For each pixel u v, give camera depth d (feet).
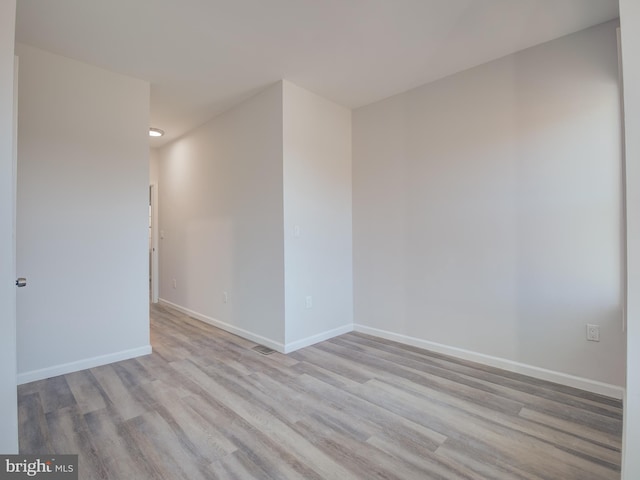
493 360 9.26
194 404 7.27
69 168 8.95
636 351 3.72
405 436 6.12
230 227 12.53
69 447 5.79
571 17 7.38
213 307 13.56
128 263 9.96
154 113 12.85
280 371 9.01
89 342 9.27
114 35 7.98
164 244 17.26
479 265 9.47
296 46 8.52
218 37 8.11
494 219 9.17
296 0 6.83
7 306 4.11
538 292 8.48
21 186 8.26
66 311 8.91
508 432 6.22
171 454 5.62
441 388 7.98
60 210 8.82
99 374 8.82
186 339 11.80
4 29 4.10
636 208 3.70
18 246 8.22
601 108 7.58
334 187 12.03
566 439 6.01
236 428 6.38
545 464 5.37
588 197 7.76
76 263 9.07
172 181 16.34
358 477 5.11
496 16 7.38
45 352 8.61
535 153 8.48
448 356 10.07
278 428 6.38
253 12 7.21
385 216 11.69
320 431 6.28
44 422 6.56
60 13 7.14
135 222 10.09
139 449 5.75
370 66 9.53
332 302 11.96
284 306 10.43
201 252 14.24
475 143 9.50
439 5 7.02
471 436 6.11
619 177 7.37
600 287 7.64
